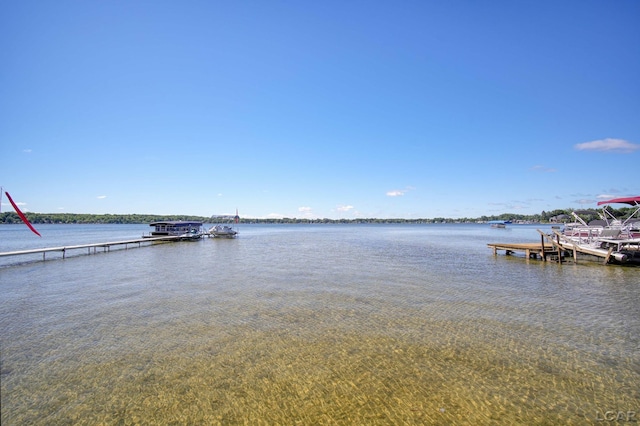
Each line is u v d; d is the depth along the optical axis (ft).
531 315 43.70
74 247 108.17
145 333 37.01
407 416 22.38
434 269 82.28
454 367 29.17
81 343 34.22
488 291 57.36
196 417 22.31
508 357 31.07
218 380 26.96
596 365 29.45
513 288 59.72
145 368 28.89
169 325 39.60
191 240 193.67
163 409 23.13
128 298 52.37
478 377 27.40
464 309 46.42
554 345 33.86
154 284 63.41
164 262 96.37
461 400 24.17
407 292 56.59
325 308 46.88
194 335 36.47
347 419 22.13
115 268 84.02
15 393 24.95
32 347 33.14
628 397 24.43
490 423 21.62
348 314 44.11
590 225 119.03
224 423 21.74
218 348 33.09
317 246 158.40
